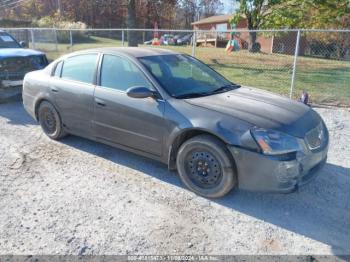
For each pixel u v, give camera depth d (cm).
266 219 329
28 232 305
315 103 796
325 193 379
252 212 341
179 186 392
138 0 2412
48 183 397
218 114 352
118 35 2873
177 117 369
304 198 368
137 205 351
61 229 310
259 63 1452
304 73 1223
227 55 1688
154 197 368
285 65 1410
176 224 320
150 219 327
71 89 474
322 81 1068
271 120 341
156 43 2750
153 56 441
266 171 323
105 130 446
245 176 335
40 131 585
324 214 338
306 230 313
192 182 374
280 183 323
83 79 469
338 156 483
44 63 839
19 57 781
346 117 678
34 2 4962
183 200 362
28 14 5000
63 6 4112
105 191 379
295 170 325
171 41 3092
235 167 343
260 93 429
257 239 299
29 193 374
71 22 3703
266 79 1105
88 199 362
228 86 453
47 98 512
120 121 422
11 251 280
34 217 328
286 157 322
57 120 514
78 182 400
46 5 4916
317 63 1505
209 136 354
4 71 758
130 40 1684
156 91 392
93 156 475
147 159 463
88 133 474
